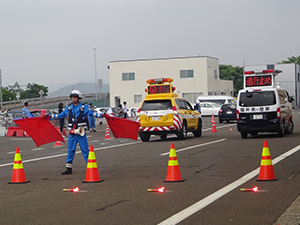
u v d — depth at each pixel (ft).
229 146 54.49
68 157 37.42
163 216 22.21
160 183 31.37
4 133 94.99
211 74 234.58
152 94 68.03
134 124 37.22
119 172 37.24
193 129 71.97
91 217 22.59
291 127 70.69
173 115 65.98
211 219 21.35
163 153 49.83
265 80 67.56
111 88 241.14
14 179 33.73
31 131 38.04
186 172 35.86
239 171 35.29
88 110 37.04
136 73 237.66
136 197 26.99
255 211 22.58
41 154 54.24
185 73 230.89
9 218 23.02
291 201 24.50
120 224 21.06
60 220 22.21
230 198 25.73
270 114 63.67
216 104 164.45
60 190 30.25
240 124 64.85
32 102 263.90
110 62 240.73
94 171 32.96
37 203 26.40
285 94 70.59
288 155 43.60
